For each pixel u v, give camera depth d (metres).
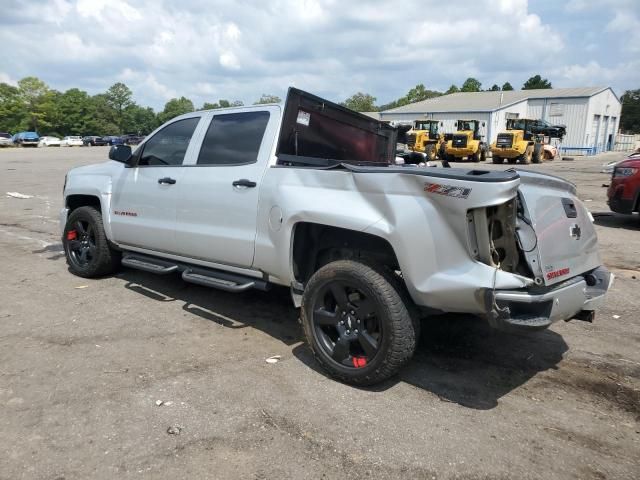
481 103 50.56
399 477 2.75
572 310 3.50
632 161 9.40
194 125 5.02
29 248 7.82
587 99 49.16
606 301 5.56
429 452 2.96
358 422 3.24
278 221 4.07
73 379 3.73
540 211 3.46
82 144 77.38
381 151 5.57
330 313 3.77
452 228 3.25
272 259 4.18
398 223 3.40
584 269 3.79
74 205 6.46
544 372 3.96
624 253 7.68
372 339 3.60
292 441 3.04
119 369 3.89
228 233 4.49
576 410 3.44
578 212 3.84
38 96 104.62
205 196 4.66
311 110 4.55
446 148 32.62
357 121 5.12
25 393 3.53
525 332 3.15
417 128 34.50
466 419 3.30
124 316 4.96
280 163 4.32
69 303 5.31
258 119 4.52
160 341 4.41
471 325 4.84
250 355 4.18
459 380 3.82
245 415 3.30
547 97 50.75
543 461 2.90
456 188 3.17
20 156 39.06
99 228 5.89
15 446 2.96
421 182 3.32
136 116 138.75
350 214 3.60
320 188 3.84
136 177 5.39
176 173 4.97
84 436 3.06
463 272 3.23
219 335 4.56
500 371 3.96
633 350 4.36
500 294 3.11
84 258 6.20
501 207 3.16
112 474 2.74
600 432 3.20
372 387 3.68
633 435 3.17
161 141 5.31
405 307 3.48
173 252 5.11
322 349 3.81
